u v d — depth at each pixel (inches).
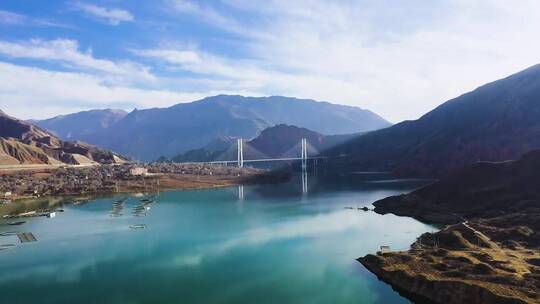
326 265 3535.9
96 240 4643.2
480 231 4023.1
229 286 3102.9
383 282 3112.7
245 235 4739.2
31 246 4414.4
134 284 3184.1
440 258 3299.7
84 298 2923.2
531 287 2516.0
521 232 3777.1
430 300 2714.1
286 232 4837.6
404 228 4877.0
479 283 2618.1
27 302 2871.6
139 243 4468.5
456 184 6072.8
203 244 4362.7
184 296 2933.1
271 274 3348.9
